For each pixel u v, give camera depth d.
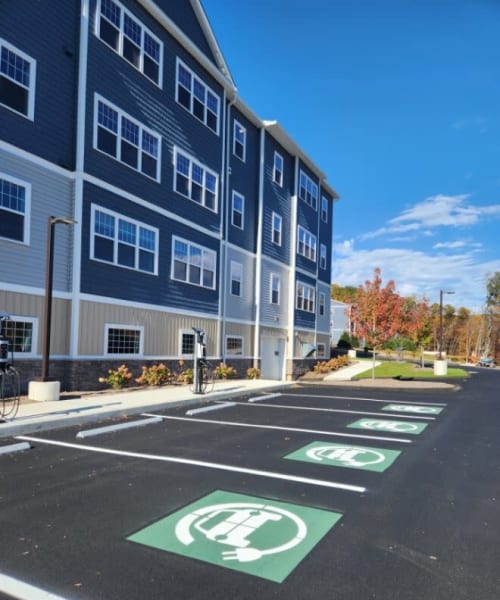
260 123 24.55
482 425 10.51
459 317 79.69
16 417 9.09
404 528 4.48
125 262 15.73
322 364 29.78
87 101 14.28
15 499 5.07
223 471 6.27
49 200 13.34
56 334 13.37
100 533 4.23
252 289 24.17
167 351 17.62
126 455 7.04
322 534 4.29
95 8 14.68
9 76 12.42
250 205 24.12
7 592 3.28
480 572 3.66
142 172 16.52
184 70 18.86
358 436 8.89
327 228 34.06
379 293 23.86
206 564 3.69
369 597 3.28
